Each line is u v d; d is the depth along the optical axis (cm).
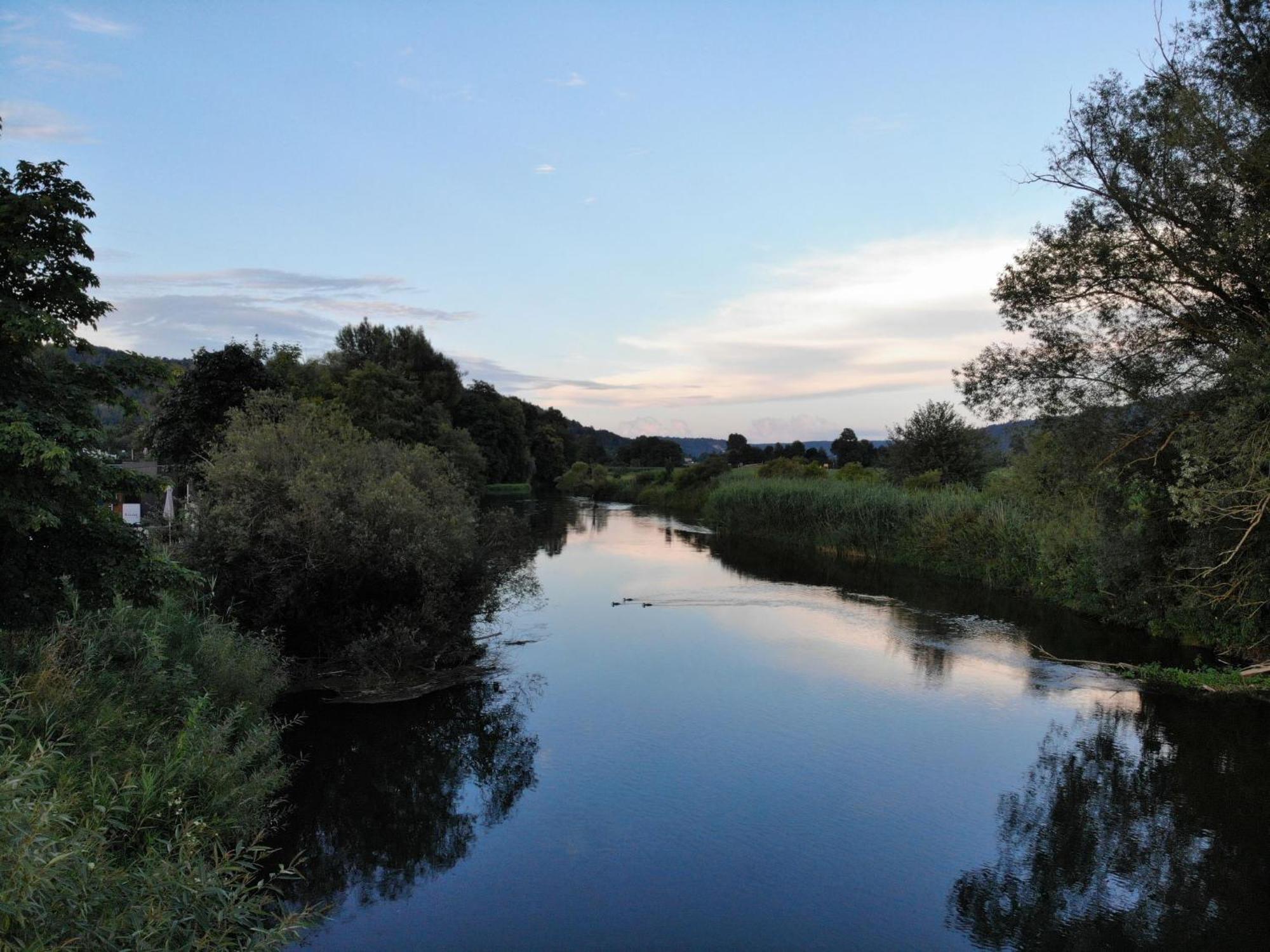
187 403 2206
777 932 618
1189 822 819
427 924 621
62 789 488
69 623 700
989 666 1405
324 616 1274
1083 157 1455
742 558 2923
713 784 895
